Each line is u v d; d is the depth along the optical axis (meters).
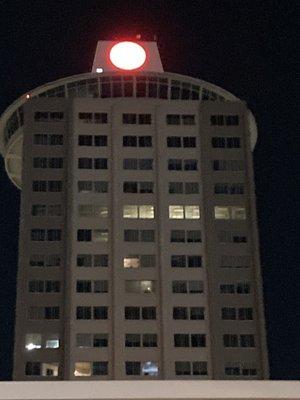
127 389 41.88
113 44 125.25
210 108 109.88
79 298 98.50
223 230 103.00
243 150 107.81
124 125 108.19
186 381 42.41
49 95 116.50
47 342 97.50
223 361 96.62
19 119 114.94
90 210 103.19
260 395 42.03
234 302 99.56
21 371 95.88
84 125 108.06
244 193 105.38
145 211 103.38
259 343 97.94
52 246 101.81
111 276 99.88
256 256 102.12
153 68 123.56
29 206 103.75
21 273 100.38
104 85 115.06
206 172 105.94
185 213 103.56
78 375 94.88
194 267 100.81
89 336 96.88
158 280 99.88
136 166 105.88
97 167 105.75
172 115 109.19
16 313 98.62
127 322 97.44
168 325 97.56
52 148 107.31
